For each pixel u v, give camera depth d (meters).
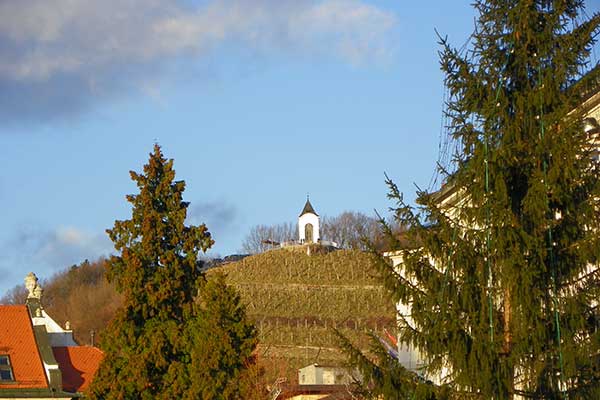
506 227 37.41
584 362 36.38
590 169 38.16
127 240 80.50
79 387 97.94
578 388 36.78
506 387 37.19
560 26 38.66
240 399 72.12
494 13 39.25
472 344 37.41
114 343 77.31
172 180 81.25
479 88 38.84
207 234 81.50
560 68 38.28
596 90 38.53
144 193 80.50
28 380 95.88
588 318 37.34
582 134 37.84
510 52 39.03
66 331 105.69
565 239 37.75
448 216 39.62
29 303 106.62
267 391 77.88
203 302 81.31
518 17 38.66
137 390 75.50
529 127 38.41
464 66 39.22
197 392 71.94
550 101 38.12
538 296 37.34
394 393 38.81
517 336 37.25
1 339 98.88
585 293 37.03
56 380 96.31
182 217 80.56
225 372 72.69
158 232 79.75
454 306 38.25
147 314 78.00
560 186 37.59
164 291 78.19
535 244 37.31
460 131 39.12
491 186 37.91
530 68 39.06
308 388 93.56
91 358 101.88
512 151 38.00
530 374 37.19
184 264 80.06
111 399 75.25
